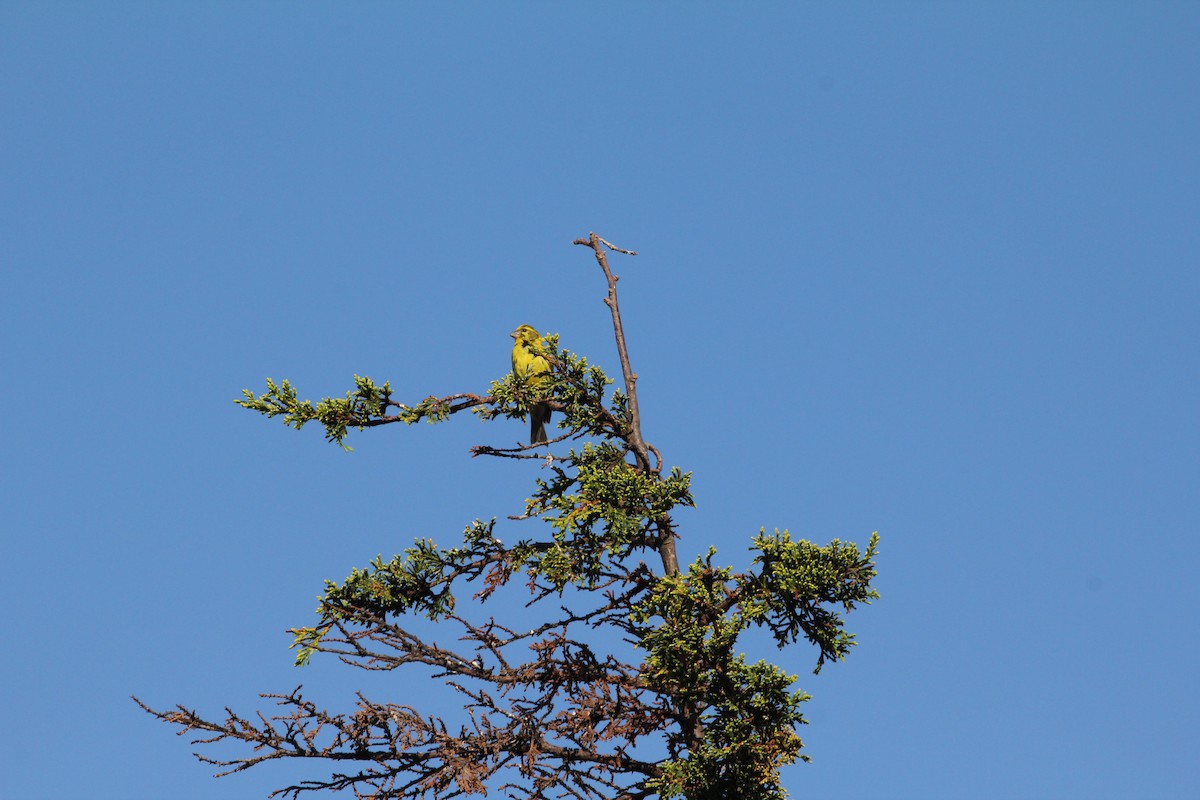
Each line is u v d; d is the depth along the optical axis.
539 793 39.00
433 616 42.38
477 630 40.62
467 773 38.12
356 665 39.44
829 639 39.72
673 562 42.34
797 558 39.69
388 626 40.16
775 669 38.28
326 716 39.44
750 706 38.47
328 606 41.97
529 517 42.44
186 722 38.97
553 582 41.09
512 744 39.78
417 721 39.41
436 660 40.28
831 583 39.25
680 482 41.62
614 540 41.00
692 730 40.22
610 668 41.19
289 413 42.75
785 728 39.16
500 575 42.28
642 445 43.91
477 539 42.88
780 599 39.66
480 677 40.50
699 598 39.03
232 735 39.00
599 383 43.78
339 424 42.72
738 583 40.22
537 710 40.59
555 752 39.94
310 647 40.12
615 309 46.78
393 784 39.44
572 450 43.19
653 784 39.22
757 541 40.12
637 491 41.31
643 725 40.34
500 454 43.12
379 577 42.44
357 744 39.66
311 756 39.34
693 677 38.56
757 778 38.38
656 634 38.69
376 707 39.19
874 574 39.81
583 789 39.50
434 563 42.62
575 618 41.41
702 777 38.41
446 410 43.12
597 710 40.22
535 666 40.47
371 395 42.78
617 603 41.41
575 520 41.06
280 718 39.19
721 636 38.25
